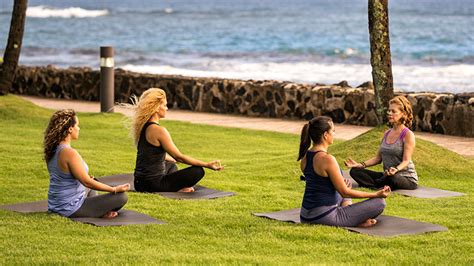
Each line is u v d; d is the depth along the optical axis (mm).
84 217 10117
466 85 34688
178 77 24859
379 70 15094
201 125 21016
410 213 10820
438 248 8773
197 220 10133
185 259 8102
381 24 15023
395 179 12469
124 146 17516
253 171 14203
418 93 20859
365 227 9742
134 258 8094
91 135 18844
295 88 22656
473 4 130125
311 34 76062
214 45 66500
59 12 112812
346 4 144625
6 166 13938
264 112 23266
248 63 49844
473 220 10258
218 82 24016
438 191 12516
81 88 26844
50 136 10188
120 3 159750
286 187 12930
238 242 9031
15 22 22141
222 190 12367
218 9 130250
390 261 8266
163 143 11883
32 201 11211
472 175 14016
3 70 22172
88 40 73375
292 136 19516
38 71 27797
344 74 40625
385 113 15172
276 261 8133
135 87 25391
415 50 56812
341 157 14547
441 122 20016
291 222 10047
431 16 96500
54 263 7922
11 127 19578
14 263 7934
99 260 8008
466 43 61562
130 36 77438
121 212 10477
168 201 11359
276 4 148250
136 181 12078
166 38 74312
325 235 9289
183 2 164625
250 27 87250
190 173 11961
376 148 14617
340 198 9961
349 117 21734
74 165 10062
